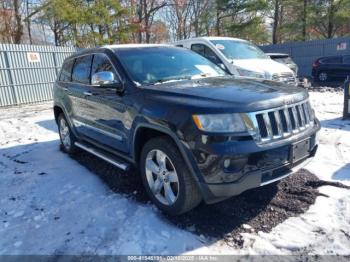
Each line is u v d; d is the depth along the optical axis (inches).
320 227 118.4
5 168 204.8
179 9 1467.8
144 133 137.3
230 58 350.6
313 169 170.6
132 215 133.5
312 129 131.3
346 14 1026.7
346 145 211.9
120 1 1266.0
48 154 230.5
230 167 106.0
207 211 132.3
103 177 177.2
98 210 139.9
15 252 115.0
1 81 546.0
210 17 1316.4
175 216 129.9
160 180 130.5
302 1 1112.2
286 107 118.9
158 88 132.0
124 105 141.2
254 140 108.6
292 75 366.0
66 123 223.1
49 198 155.3
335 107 360.5
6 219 138.1
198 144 108.4
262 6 1069.8
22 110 498.0
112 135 158.9
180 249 110.6
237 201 138.8
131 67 149.8
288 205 134.3
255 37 1192.8
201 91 124.0
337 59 692.1
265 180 113.6
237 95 117.6
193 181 117.4
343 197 138.6
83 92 182.4
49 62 626.8
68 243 117.9
